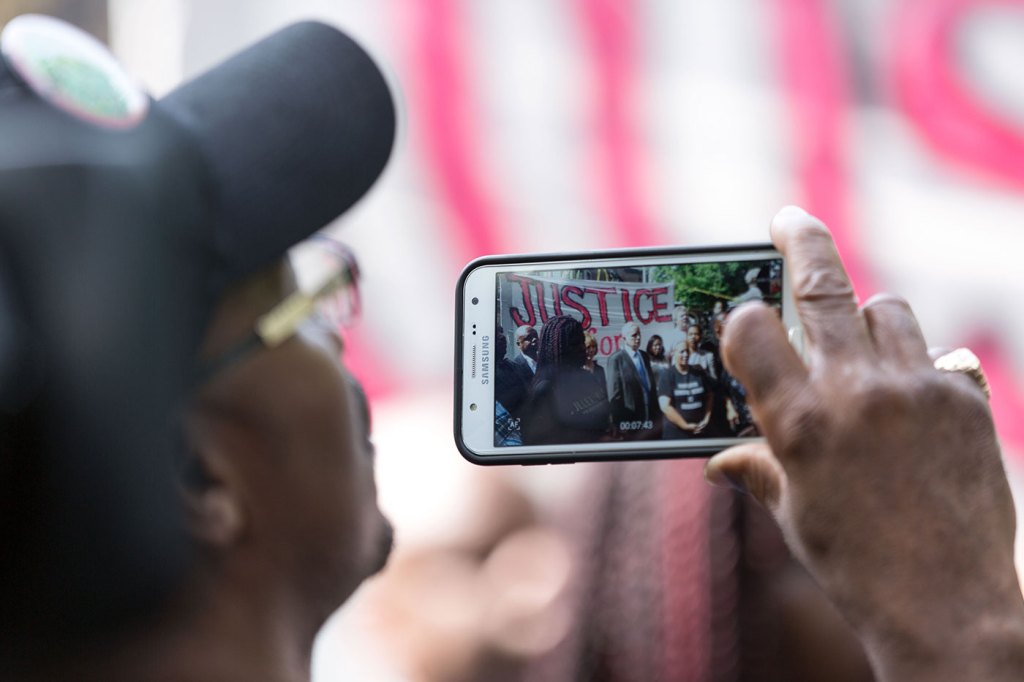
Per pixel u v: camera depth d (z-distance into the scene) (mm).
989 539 1066
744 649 1638
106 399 816
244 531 977
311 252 1083
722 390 1303
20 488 809
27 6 3289
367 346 3672
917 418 1070
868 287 3684
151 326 850
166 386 858
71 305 814
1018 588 1062
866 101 3691
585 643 1738
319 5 3666
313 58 1061
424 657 2594
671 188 3734
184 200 905
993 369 3617
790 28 3701
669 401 1308
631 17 3734
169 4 3461
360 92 1068
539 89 3750
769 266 1305
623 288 1328
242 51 1060
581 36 3744
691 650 1651
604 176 3742
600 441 1318
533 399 1318
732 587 1660
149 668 889
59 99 864
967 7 3641
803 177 3703
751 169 3719
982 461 1081
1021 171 3627
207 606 939
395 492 2785
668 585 1683
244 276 964
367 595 2680
